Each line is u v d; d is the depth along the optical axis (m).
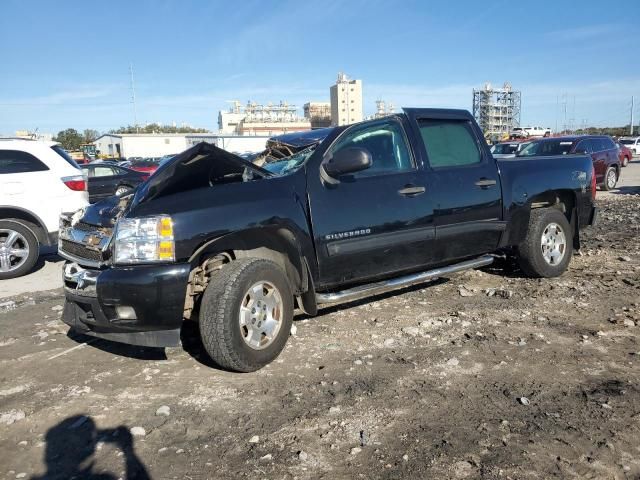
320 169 4.41
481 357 4.12
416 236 4.84
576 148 17.03
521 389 3.57
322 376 3.88
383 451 2.91
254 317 3.94
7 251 7.79
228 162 4.10
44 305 6.17
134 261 3.70
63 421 3.37
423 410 3.34
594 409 3.28
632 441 2.93
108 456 2.96
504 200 5.63
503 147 20.53
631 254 7.69
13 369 4.24
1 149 7.96
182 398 3.62
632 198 15.54
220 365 3.93
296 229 4.14
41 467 2.88
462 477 2.66
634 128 86.44
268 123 92.69
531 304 5.39
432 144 5.23
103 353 4.52
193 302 4.12
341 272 4.45
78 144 87.50
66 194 8.20
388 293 5.93
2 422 3.37
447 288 6.10
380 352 4.29
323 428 3.16
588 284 6.03
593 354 4.11
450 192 5.12
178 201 3.81
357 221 4.47
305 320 5.09
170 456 2.94
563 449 2.87
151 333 3.78
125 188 15.09
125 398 3.66
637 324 4.72
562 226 6.26
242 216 3.91
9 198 7.82
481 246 5.50
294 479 2.69
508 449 2.88
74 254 4.34
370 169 4.74
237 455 2.92
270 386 3.75
